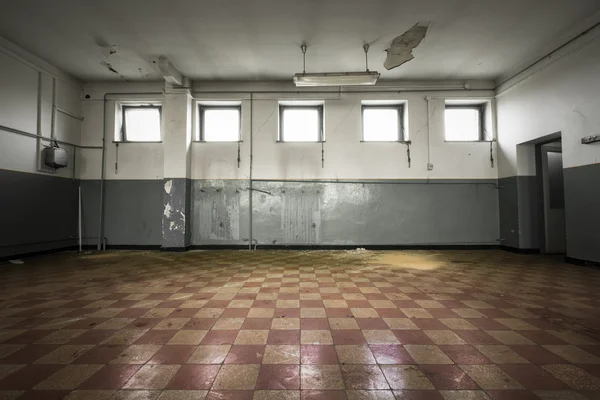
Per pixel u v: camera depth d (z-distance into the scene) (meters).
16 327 2.52
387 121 7.62
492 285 3.83
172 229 7.10
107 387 1.69
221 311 2.89
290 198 7.42
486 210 7.36
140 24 5.07
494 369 1.88
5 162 5.59
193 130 7.50
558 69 5.52
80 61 6.39
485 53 6.04
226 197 7.43
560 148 6.77
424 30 5.23
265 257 6.17
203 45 5.73
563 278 4.21
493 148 7.36
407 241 7.36
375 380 1.76
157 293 3.50
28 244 6.06
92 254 6.62
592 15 4.80
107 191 7.46
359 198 7.40
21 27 5.16
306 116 7.64
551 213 6.64
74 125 7.22
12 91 5.69
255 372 1.84
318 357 2.02
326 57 6.15
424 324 2.58
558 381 1.75
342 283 3.95
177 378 1.78
